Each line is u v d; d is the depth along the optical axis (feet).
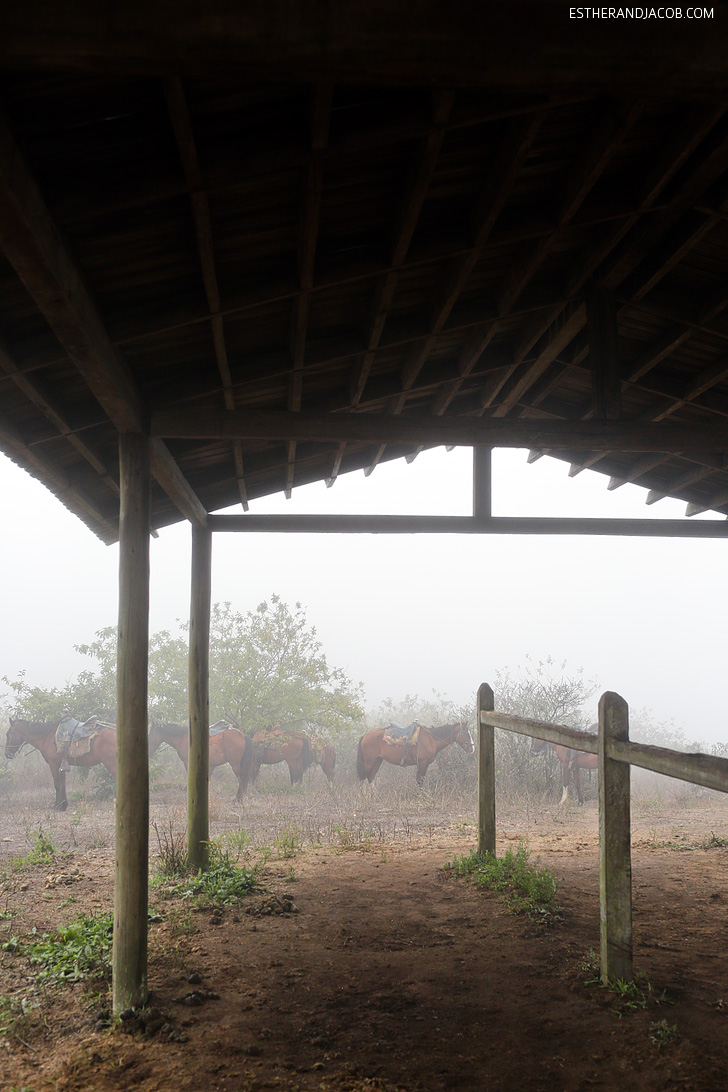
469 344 16.62
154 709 47.50
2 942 15.78
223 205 10.00
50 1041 11.60
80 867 22.95
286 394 17.40
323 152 8.96
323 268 12.06
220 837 27.37
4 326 11.35
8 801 38.27
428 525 22.15
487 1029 11.77
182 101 7.47
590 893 19.24
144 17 5.14
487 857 21.97
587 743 14.23
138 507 13.78
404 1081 10.20
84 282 10.21
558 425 15.70
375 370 17.35
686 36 5.46
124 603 13.30
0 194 7.14
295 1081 10.21
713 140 10.55
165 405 14.82
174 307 11.81
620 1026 11.65
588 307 15.46
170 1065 10.65
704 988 13.12
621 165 11.59
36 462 15.35
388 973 14.11
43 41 5.20
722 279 14.66
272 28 5.23
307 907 18.35
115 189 8.80
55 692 47.14
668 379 18.81
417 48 5.37
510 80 5.65
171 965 14.43
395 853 24.53
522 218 11.96
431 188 11.07
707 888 19.94
